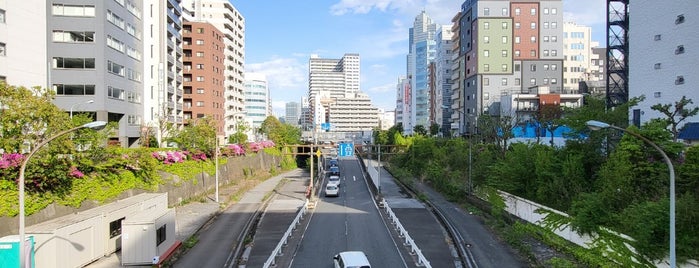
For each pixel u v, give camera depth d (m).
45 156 23.48
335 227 33.06
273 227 33.00
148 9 62.94
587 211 23.44
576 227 24.47
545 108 62.09
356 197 50.91
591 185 29.09
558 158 31.70
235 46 119.31
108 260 22.69
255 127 124.69
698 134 35.47
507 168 36.03
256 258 24.59
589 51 116.81
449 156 58.84
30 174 22.86
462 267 22.94
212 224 33.16
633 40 42.44
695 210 18.08
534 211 30.67
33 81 43.28
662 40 39.47
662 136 24.45
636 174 24.03
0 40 39.78
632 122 41.78
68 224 20.42
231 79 114.88
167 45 72.38
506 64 84.69
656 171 23.48
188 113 91.69
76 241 20.77
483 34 84.81
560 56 85.06
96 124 16.92
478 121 59.44
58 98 47.62
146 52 62.44
